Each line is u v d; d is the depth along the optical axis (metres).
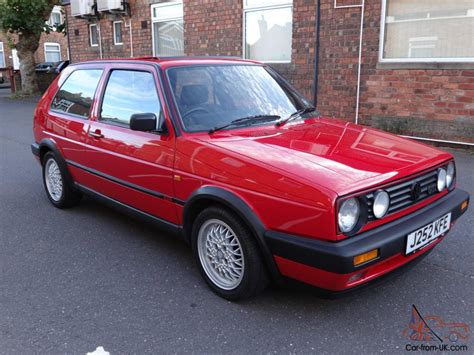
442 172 3.27
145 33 12.77
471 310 3.09
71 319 3.04
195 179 3.26
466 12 7.31
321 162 2.90
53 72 20.62
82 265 3.84
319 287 2.71
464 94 7.38
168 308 3.16
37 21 17.92
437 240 3.18
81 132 4.50
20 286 3.49
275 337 2.82
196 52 11.41
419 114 7.91
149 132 3.69
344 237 2.61
